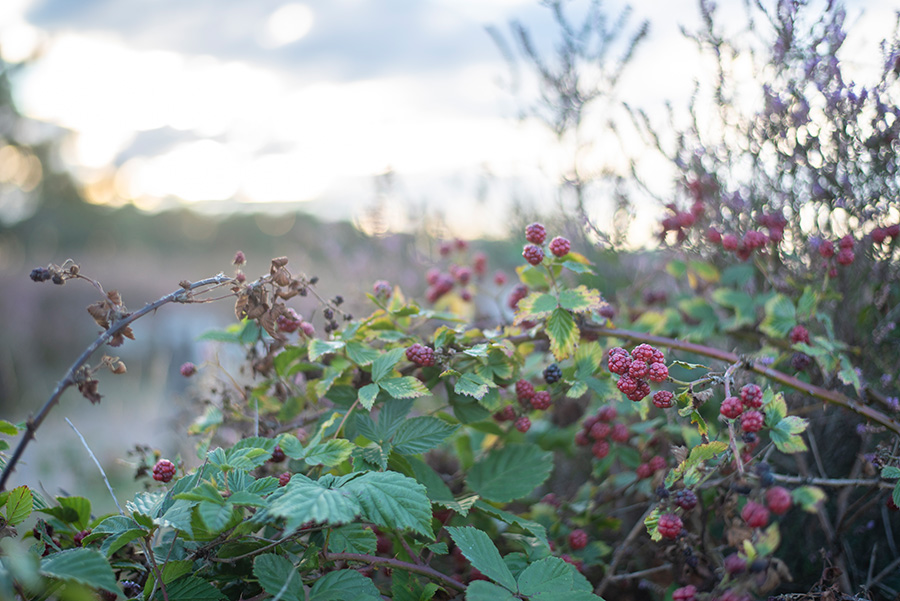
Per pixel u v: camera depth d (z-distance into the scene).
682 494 1.42
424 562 1.62
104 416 4.91
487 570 1.35
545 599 1.30
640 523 1.88
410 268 4.70
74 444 4.15
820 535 1.98
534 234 1.94
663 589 1.93
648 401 2.01
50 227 17.02
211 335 2.13
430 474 1.80
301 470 1.81
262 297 1.76
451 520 1.76
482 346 1.77
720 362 2.33
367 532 1.48
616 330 2.01
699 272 2.56
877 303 2.18
